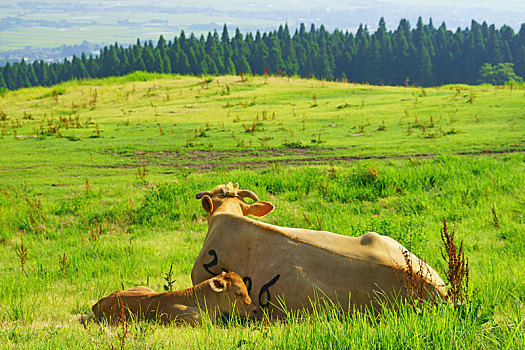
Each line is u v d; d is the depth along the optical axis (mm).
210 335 4613
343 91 48781
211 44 156125
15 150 26281
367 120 31625
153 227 13547
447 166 17531
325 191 15867
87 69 185000
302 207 14555
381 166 19375
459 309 4703
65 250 11336
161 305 5484
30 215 13766
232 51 158000
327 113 35812
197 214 14211
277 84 54750
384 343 4086
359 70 169125
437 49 174250
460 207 13477
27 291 7934
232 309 5340
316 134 28562
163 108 43250
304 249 5441
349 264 5234
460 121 29562
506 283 6871
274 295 5379
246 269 5695
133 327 5121
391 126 29609
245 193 7320
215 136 29281
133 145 27016
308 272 5293
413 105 36656
